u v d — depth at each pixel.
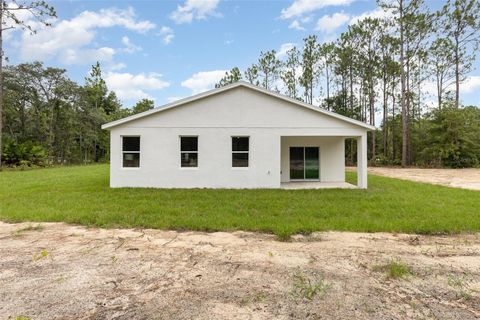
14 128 32.19
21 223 6.00
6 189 10.59
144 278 3.47
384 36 29.44
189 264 3.91
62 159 36.28
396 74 29.47
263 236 5.21
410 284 3.33
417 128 30.48
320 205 7.71
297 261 4.02
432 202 8.05
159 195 9.28
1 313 2.68
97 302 2.90
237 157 11.55
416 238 5.07
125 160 11.31
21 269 3.73
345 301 2.94
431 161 27.38
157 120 11.28
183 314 2.68
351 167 27.66
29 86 32.06
